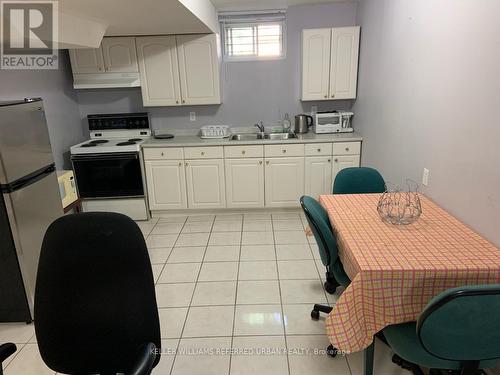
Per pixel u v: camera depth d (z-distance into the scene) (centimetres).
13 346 131
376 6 331
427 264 156
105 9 254
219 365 201
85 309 130
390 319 159
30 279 240
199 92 411
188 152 401
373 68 344
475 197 185
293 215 419
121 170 397
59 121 396
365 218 210
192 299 262
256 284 279
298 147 397
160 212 429
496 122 166
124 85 407
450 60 204
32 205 244
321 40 392
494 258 159
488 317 121
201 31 382
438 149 220
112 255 126
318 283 278
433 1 221
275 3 395
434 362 144
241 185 411
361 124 393
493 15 166
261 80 436
